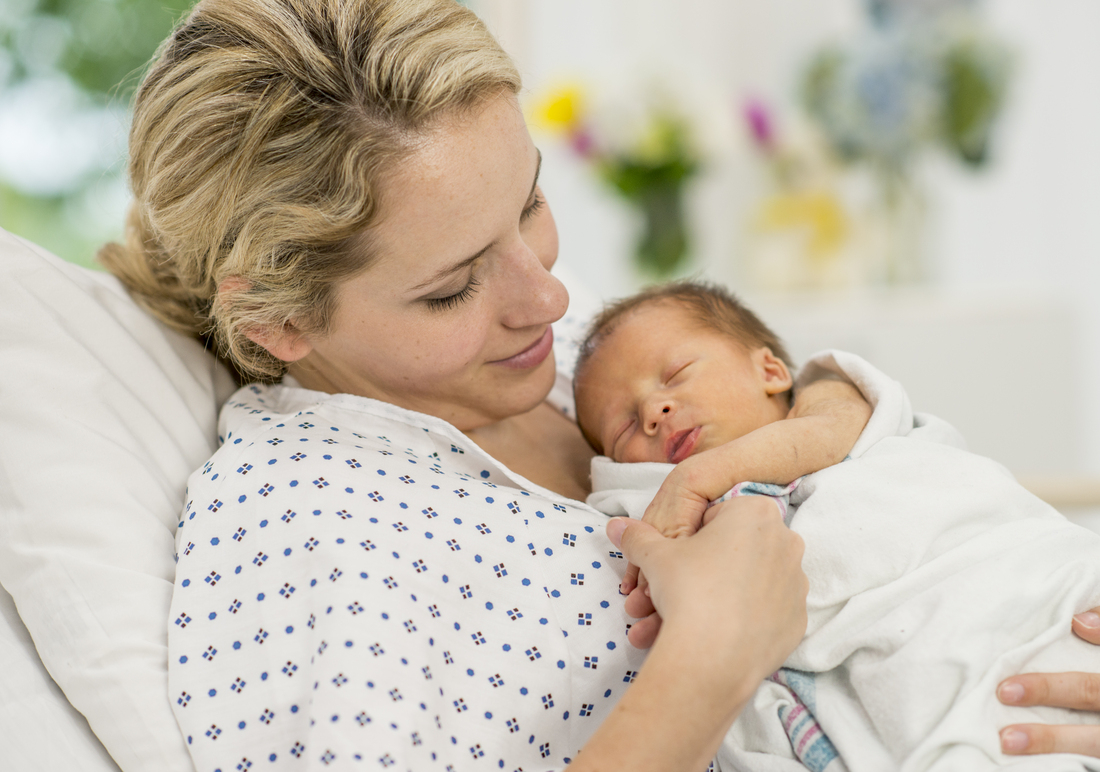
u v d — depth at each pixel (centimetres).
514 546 83
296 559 76
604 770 62
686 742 63
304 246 82
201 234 87
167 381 98
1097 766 72
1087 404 287
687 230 250
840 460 93
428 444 94
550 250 99
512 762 75
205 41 83
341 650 69
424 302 85
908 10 285
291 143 79
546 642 79
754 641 66
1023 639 78
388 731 66
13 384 84
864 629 80
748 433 95
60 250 311
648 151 235
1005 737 72
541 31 299
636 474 98
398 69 77
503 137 81
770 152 287
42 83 299
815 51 299
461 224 80
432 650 73
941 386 271
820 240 293
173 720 74
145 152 88
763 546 70
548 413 123
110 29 297
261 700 72
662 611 69
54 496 82
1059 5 284
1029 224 297
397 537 77
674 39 302
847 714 79
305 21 80
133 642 78
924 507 84
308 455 83
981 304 272
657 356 107
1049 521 85
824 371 110
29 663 81
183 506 93
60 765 76
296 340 91
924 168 295
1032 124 293
